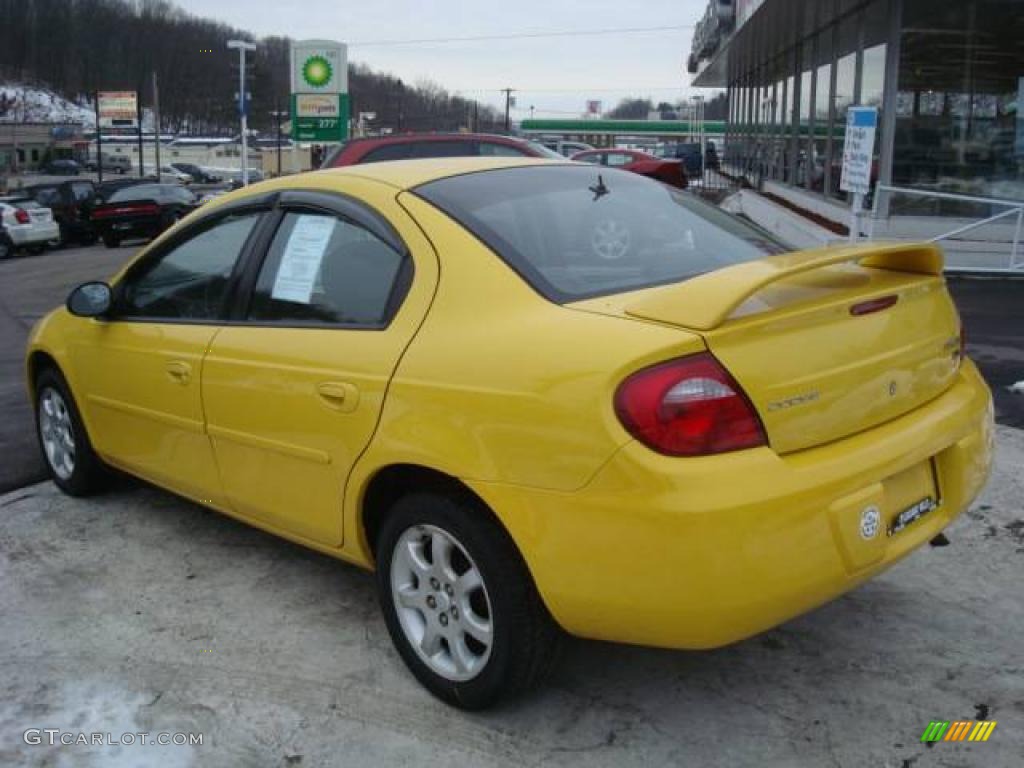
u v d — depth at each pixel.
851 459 2.68
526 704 3.11
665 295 2.70
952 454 3.08
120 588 3.96
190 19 116.06
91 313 4.32
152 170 86.81
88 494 4.93
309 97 28.27
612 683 3.22
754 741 2.91
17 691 3.23
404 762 2.84
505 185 3.50
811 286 2.94
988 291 10.71
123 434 4.36
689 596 2.48
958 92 13.40
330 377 3.21
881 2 13.86
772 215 19.48
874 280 3.06
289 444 3.40
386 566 3.20
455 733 2.97
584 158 19.81
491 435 2.75
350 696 3.17
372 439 3.07
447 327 2.98
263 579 4.01
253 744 2.94
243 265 3.76
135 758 2.88
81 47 120.25
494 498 2.74
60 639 3.56
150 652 3.46
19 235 23.83
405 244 3.21
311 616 3.70
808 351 2.69
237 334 3.66
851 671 3.26
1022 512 4.46
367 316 3.24
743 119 29.97
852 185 9.36
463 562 3.01
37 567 4.16
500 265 3.01
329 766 2.83
